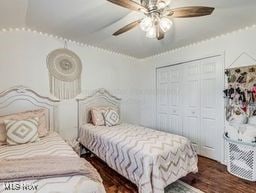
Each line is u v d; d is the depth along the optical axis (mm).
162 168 2006
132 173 2135
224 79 2943
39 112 2848
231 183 2375
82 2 2107
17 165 1480
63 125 3314
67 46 3379
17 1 2057
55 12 2342
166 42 3363
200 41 3264
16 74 2932
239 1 1998
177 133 3779
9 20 2586
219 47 3000
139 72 4523
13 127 2320
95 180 1443
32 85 3051
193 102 3455
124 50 3906
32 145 2230
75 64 3467
